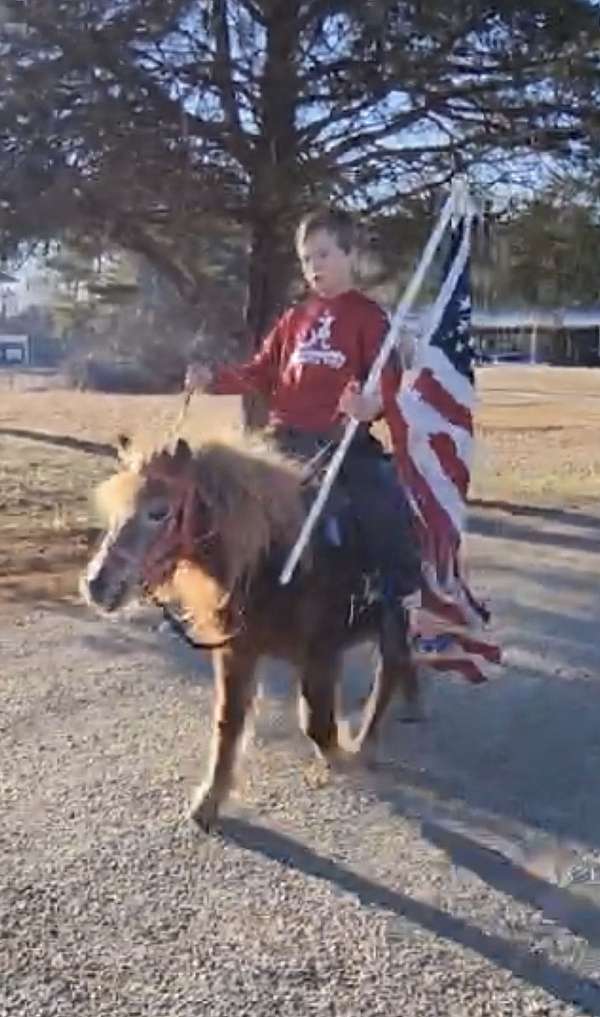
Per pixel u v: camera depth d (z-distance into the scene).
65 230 9.36
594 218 10.56
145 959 3.41
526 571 8.78
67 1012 3.14
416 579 4.51
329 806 4.52
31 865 3.98
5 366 36.66
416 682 5.29
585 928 3.64
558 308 11.52
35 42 8.48
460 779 4.82
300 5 9.19
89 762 4.87
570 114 9.98
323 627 4.36
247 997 3.22
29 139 8.68
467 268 4.48
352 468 4.39
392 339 4.24
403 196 10.28
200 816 4.27
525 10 9.05
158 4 8.59
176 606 4.08
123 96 8.82
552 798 4.65
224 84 9.41
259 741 5.15
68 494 12.21
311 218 4.38
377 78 9.43
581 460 16.28
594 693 5.94
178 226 9.89
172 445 3.87
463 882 3.93
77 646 6.56
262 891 3.83
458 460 4.52
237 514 3.97
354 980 3.31
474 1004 3.21
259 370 4.60
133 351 14.06
